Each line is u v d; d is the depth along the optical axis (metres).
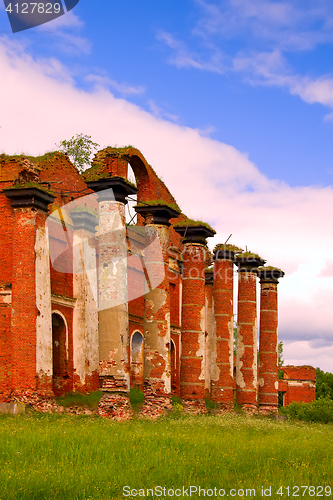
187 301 28.27
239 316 36.03
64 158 26.03
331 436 22.09
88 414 22.17
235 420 24.75
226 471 12.25
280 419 37.09
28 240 21.28
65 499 9.96
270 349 38.75
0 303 21.48
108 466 11.80
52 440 13.73
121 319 21.80
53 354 24.64
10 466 11.32
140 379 30.91
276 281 39.53
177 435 16.33
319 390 71.75
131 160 25.88
